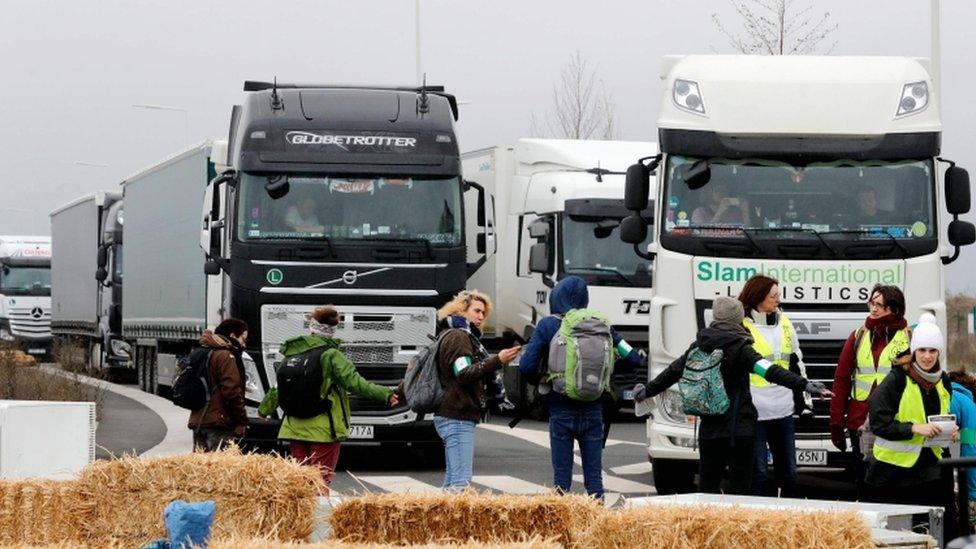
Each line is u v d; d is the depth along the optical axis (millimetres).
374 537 22172
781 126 44031
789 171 44062
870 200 43969
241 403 43000
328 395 37906
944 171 44781
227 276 55344
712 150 44031
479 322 37438
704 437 34219
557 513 21922
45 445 36938
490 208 57750
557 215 72000
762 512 20219
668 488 45000
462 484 36656
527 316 74625
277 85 58062
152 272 92500
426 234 54812
